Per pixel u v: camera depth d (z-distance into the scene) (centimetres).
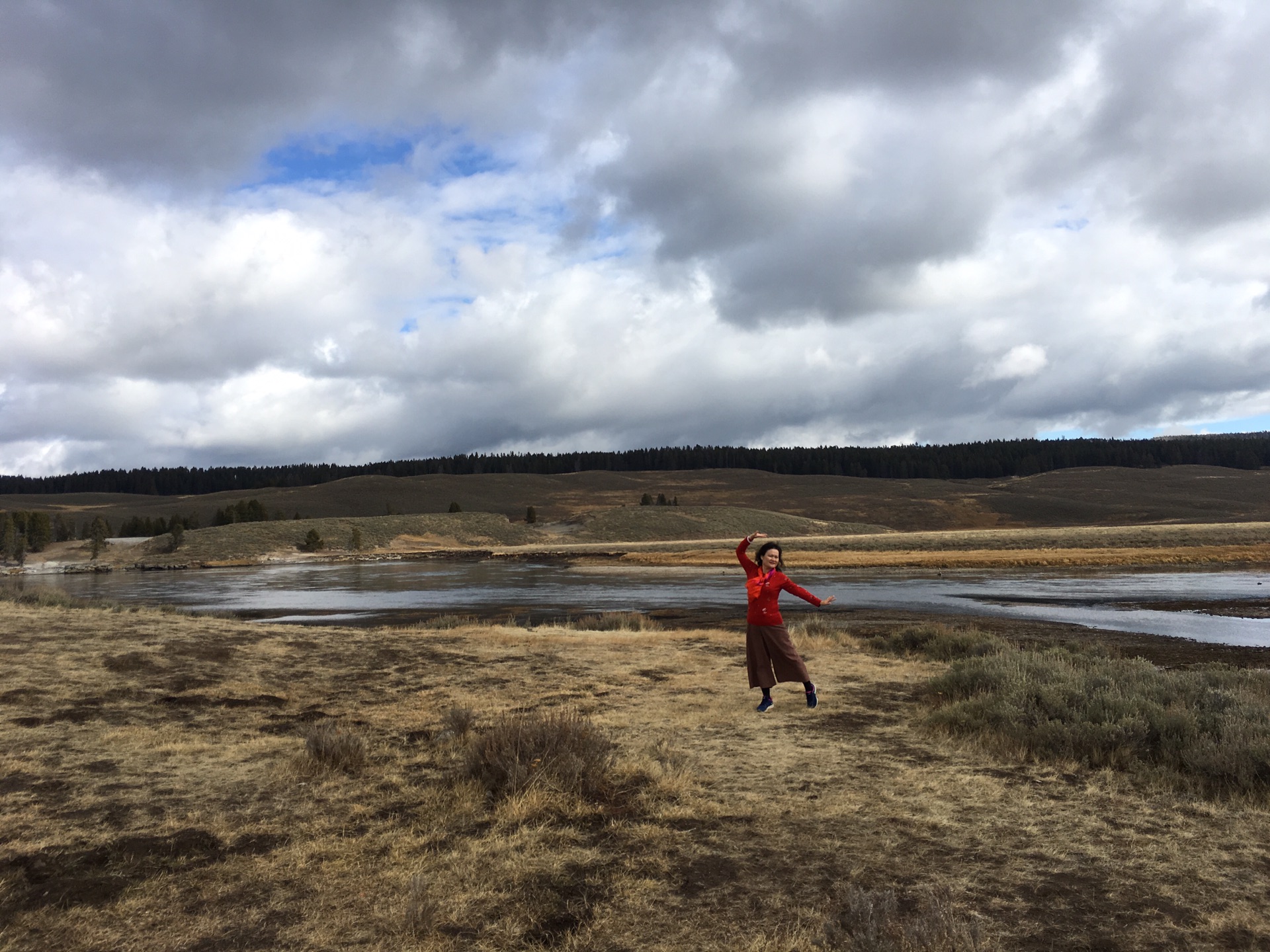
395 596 3916
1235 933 333
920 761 622
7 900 358
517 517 16975
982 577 4609
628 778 562
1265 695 824
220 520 13362
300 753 621
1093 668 935
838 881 386
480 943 320
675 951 313
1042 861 416
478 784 533
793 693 931
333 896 365
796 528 14225
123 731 695
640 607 3112
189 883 379
